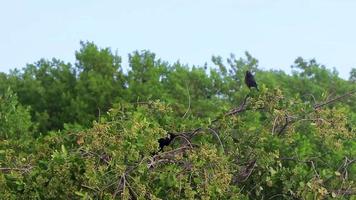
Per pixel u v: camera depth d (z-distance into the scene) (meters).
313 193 28.44
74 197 26.67
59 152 28.55
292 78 89.25
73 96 88.31
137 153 26.36
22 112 53.78
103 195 26.02
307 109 31.06
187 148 28.88
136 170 26.52
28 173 27.61
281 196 30.78
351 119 32.75
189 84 88.12
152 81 84.94
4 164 29.14
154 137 27.31
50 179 27.11
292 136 32.69
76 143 30.80
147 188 26.48
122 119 28.50
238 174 29.84
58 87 89.00
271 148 30.64
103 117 28.19
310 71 94.81
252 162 29.80
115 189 26.31
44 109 88.69
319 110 30.97
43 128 83.75
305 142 34.12
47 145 29.81
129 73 86.31
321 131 30.59
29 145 32.22
